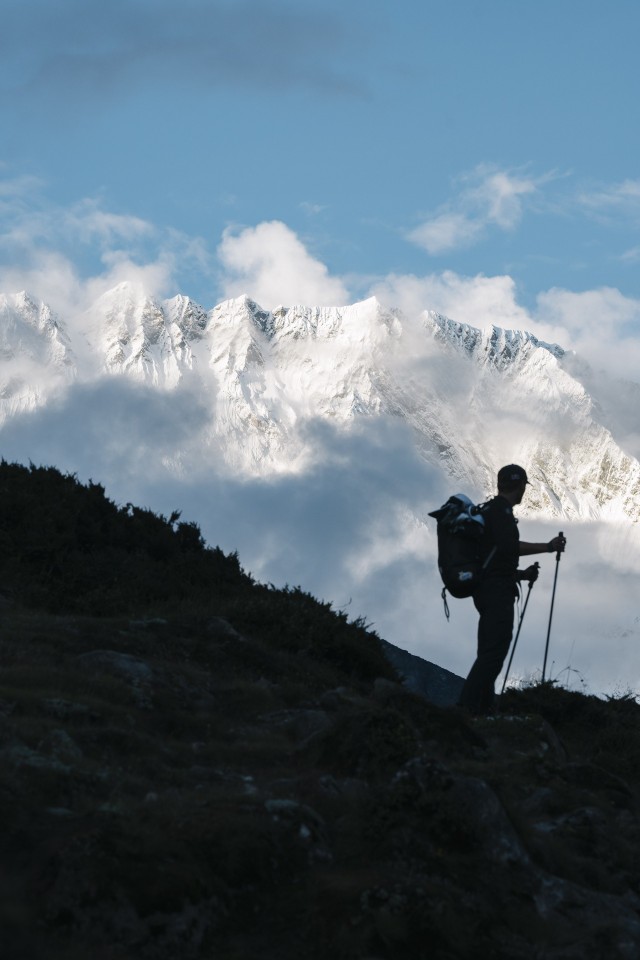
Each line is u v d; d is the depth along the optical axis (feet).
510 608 47.75
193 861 25.57
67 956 22.24
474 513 47.65
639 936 26.99
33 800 27.68
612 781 37.99
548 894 27.96
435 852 28.02
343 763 34.32
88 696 38.91
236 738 39.42
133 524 73.00
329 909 25.03
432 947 24.59
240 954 23.90
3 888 23.21
